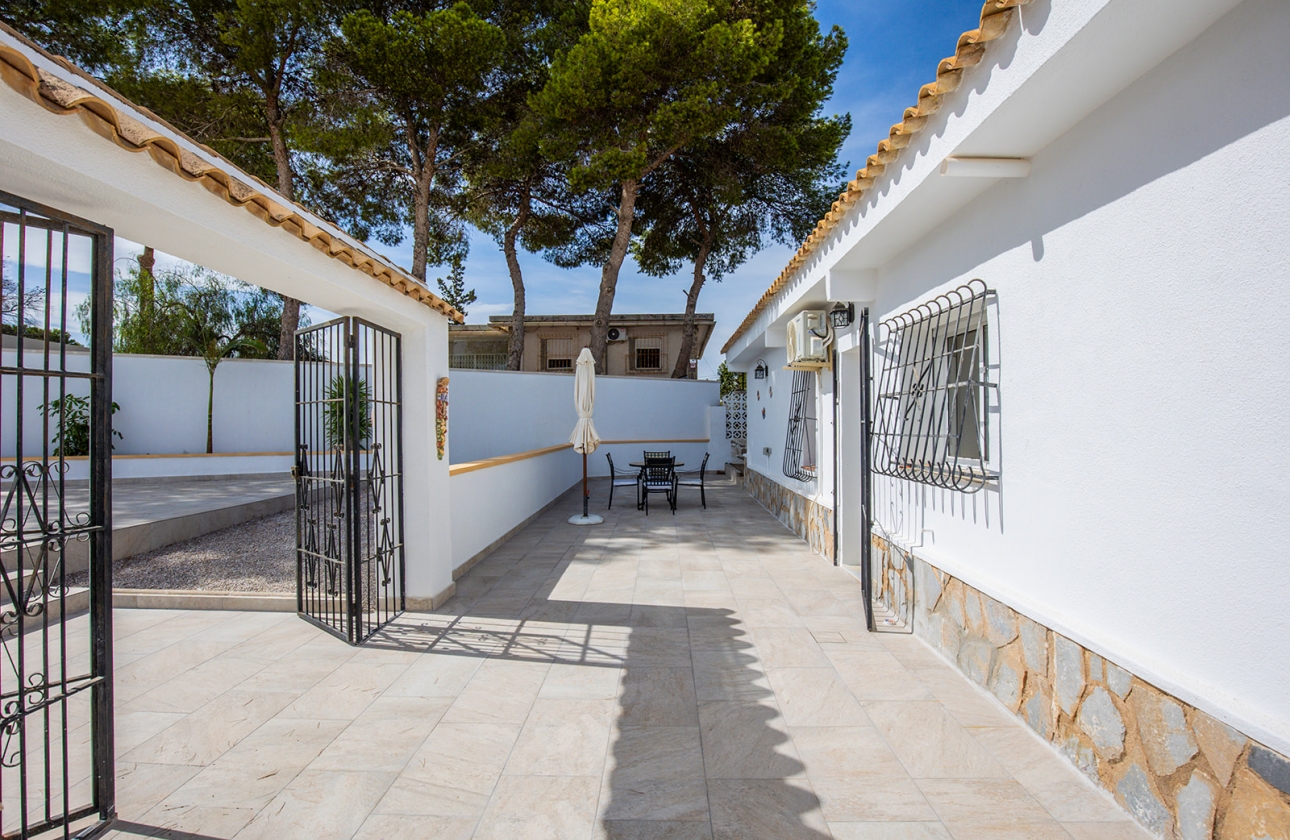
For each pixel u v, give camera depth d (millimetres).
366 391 4387
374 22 11391
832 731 2932
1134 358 2289
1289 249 1728
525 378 14367
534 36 13273
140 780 2596
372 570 5137
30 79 1820
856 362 5992
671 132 11922
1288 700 1764
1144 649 2264
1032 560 2943
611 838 2211
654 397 16000
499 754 2764
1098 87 2311
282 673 3650
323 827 2291
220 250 2971
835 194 15109
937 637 3879
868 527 4332
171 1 11750
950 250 3672
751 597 5148
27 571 5422
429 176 13102
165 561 6305
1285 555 1762
